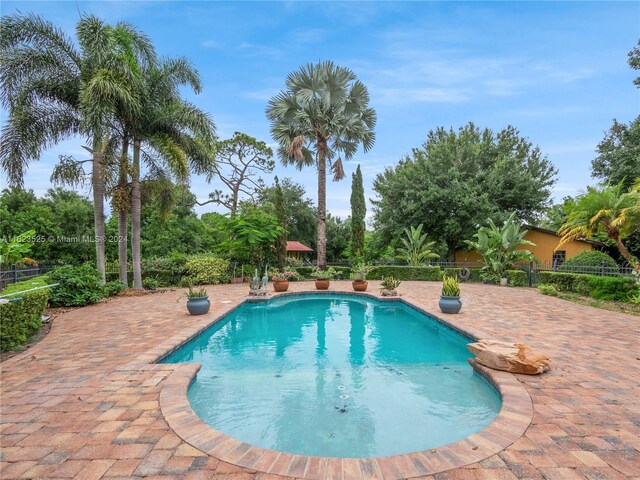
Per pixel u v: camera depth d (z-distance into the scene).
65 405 3.07
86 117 9.11
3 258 8.06
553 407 3.01
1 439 2.51
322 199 16.14
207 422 3.24
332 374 4.58
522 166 20.98
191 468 2.17
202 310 7.46
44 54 9.55
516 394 3.28
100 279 9.66
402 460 2.27
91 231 18.86
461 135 21.20
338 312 9.31
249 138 26.19
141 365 4.16
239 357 5.37
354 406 3.58
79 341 5.30
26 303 5.34
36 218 17.19
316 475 2.12
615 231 9.92
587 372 3.91
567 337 5.54
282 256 16.61
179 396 3.25
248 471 2.16
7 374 3.88
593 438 2.51
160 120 11.19
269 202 26.91
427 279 16.41
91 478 2.06
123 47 10.48
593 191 10.20
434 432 3.05
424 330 7.29
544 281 12.49
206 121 11.41
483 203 17.64
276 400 3.74
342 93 15.30
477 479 2.06
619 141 16.67
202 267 14.56
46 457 2.28
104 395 3.29
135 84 10.13
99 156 10.51
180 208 23.84
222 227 16.02
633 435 2.55
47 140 9.99
